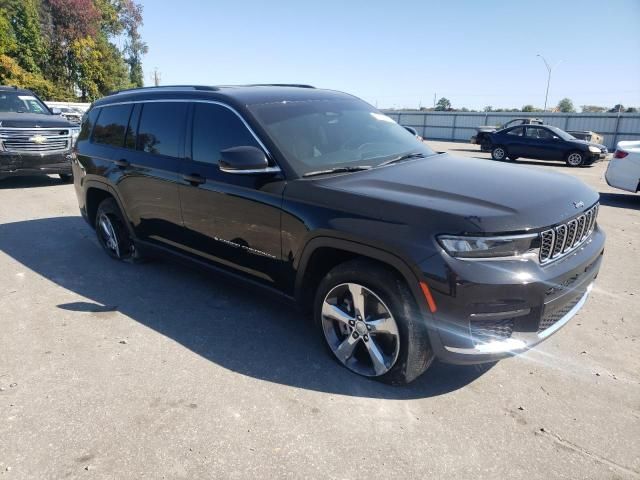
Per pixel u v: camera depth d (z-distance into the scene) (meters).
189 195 4.11
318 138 3.76
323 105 4.18
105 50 47.59
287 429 2.75
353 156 3.74
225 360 3.48
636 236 7.01
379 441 2.66
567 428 2.76
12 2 40.38
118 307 4.36
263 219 3.53
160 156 4.45
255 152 3.34
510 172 3.60
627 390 3.11
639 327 3.98
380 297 2.98
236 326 3.99
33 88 39.62
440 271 2.69
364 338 3.16
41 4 43.47
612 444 2.63
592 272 3.31
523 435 2.70
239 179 3.67
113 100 5.30
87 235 6.68
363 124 4.21
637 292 4.74
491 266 2.68
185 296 4.59
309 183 3.31
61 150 10.04
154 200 4.55
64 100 42.81
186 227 4.27
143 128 4.71
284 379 3.24
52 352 3.60
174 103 4.39
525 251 2.77
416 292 2.79
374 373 3.16
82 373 3.31
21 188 10.31
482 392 3.09
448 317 2.73
